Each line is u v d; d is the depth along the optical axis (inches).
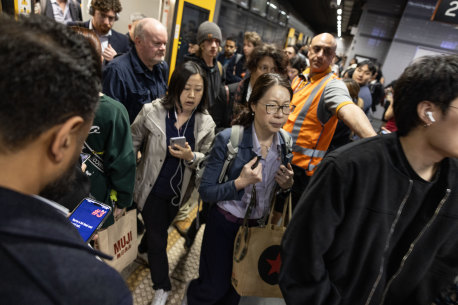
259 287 51.0
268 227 50.7
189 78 59.3
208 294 55.6
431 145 27.3
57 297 12.7
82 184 37.1
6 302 11.9
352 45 418.6
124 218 57.9
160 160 62.7
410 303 38.6
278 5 365.4
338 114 59.3
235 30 256.4
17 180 14.2
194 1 162.1
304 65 131.3
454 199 29.7
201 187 51.6
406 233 33.0
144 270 76.5
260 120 49.3
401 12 378.6
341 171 30.1
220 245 55.1
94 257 16.1
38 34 13.4
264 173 53.1
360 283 34.7
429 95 25.6
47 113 13.1
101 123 48.3
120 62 75.1
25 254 12.5
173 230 94.3
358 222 31.7
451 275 35.0
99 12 98.8
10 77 12.1
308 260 34.0
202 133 67.1
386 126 137.2
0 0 79.2
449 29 309.3
